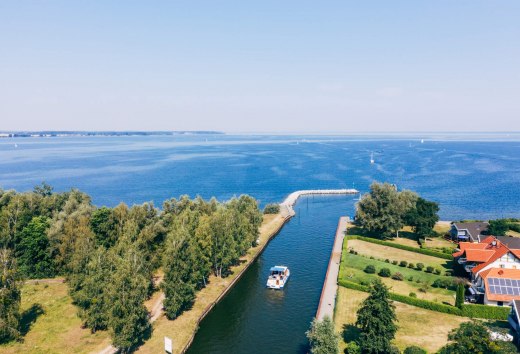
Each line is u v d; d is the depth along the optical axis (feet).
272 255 356.79
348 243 373.20
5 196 336.90
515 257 238.27
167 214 330.54
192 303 247.70
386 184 385.50
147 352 191.62
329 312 227.20
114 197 647.15
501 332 162.81
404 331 203.31
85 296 208.44
